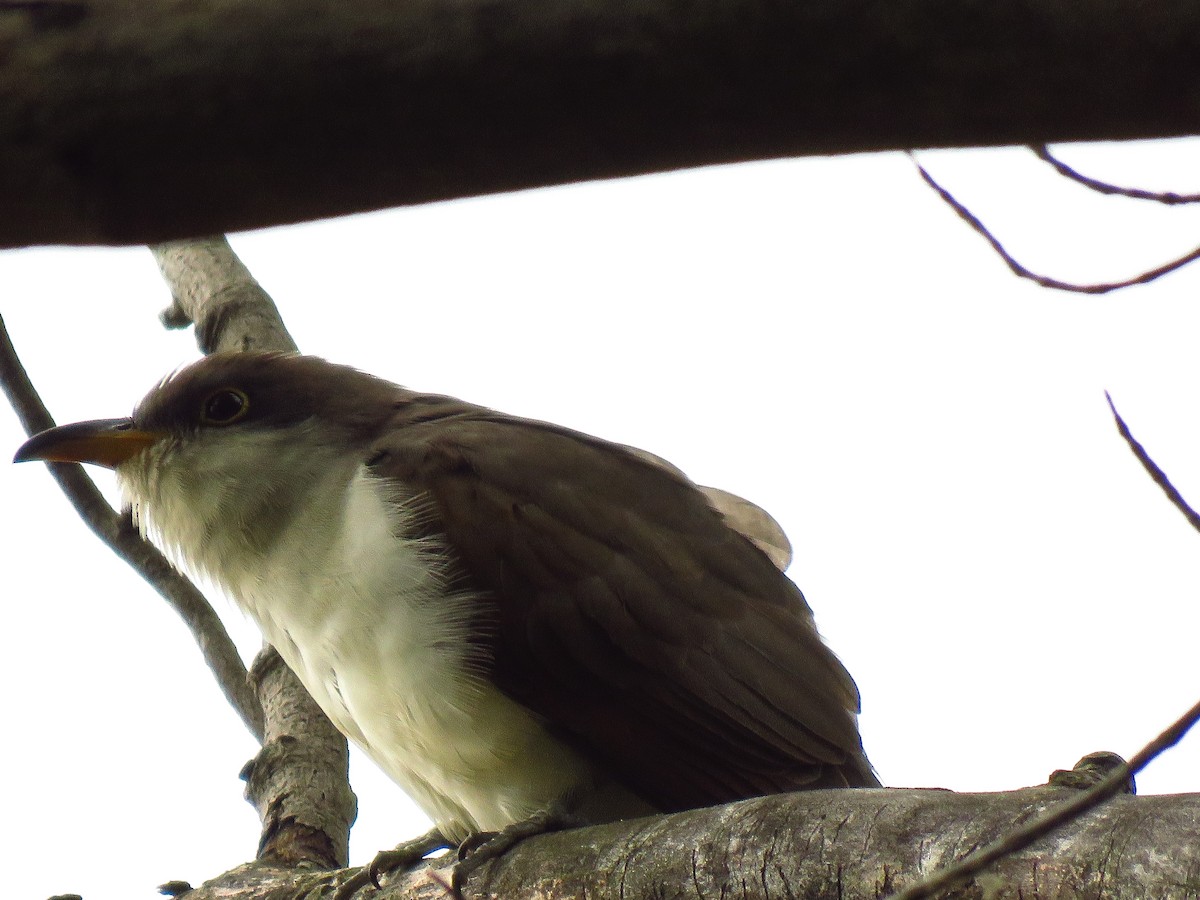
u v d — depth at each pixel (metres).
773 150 3.60
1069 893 5.38
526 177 3.67
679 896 6.45
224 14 3.53
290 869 9.33
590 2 3.46
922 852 5.85
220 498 9.91
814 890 6.05
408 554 9.20
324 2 3.52
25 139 3.55
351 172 3.64
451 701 9.01
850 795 6.30
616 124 3.57
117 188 3.63
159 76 3.52
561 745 9.17
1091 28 3.27
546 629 9.15
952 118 3.47
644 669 9.23
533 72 3.50
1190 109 3.33
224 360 10.57
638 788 9.23
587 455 9.98
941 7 3.34
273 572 9.62
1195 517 5.69
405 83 3.52
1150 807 5.49
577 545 9.38
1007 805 5.85
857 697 10.15
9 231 3.69
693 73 3.48
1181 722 4.52
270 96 3.53
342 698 9.42
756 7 3.40
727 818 6.53
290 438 10.05
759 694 9.40
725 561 9.85
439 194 3.71
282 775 10.04
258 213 3.71
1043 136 3.47
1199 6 3.21
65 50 3.52
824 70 3.44
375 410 10.43
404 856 8.73
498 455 9.68
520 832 7.75
